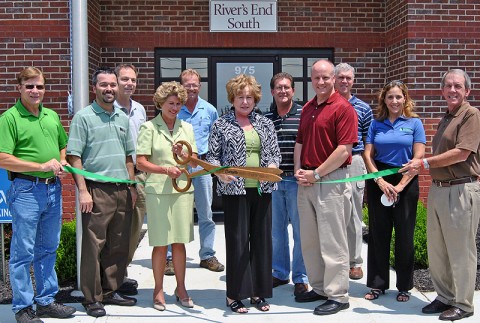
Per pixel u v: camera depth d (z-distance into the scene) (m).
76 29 5.46
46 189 4.71
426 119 8.45
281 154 5.66
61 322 4.84
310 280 5.29
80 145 4.95
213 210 9.23
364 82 9.34
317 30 9.24
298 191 5.25
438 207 4.87
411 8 8.35
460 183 4.77
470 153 4.71
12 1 7.95
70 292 5.66
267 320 4.89
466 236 4.76
